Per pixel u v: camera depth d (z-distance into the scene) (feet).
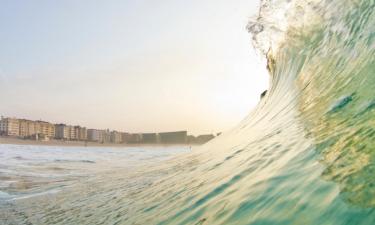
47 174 86.07
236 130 41.83
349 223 7.09
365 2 22.72
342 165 10.01
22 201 42.34
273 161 15.11
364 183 8.25
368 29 19.83
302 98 23.53
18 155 224.53
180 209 15.51
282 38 42.34
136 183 32.09
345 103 15.14
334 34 25.86
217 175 18.98
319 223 7.79
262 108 40.98
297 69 32.30
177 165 35.17
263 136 22.72
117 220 18.83
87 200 31.07
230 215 11.57
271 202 10.74
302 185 10.46
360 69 17.26
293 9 37.91
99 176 58.39
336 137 12.35
